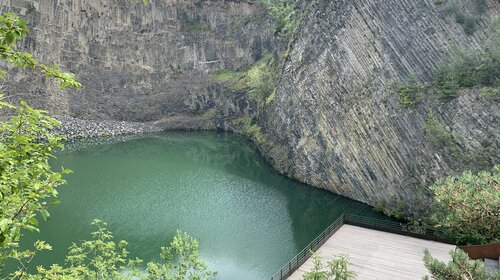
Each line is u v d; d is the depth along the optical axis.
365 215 42.41
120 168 62.09
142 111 99.94
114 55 99.56
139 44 102.31
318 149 52.31
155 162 66.56
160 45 104.00
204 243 35.19
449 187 21.92
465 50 39.53
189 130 98.94
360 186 46.50
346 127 47.97
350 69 48.91
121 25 100.94
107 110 96.06
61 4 91.38
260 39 98.81
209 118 100.19
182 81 103.31
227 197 48.44
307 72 56.34
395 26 44.62
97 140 84.69
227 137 89.56
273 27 91.19
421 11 42.91
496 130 34.53
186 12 106.25
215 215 42.06
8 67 81.06
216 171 60.94
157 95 102.06
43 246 13.38
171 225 39.12
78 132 85.94
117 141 84.38
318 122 52.59
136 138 88.12
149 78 102.31
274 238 36.53
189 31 105.19
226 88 98.56
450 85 38.53
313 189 52.12
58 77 9.49
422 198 38.50
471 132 35.97
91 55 97.00
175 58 104.44
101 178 56.03
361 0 48.34
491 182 21.19
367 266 25.55
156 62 103.44
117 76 99.31
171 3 105.25
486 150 34.62
